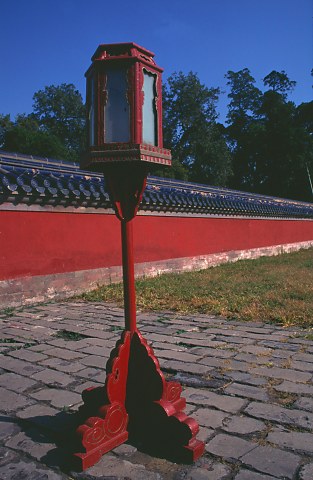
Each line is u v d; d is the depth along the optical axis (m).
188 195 13.73
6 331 6.36
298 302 7.70
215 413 3.42
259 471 2.61
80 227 9.83
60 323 6.85
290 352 4.99
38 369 4.62
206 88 46.38
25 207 8.59
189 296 8.63
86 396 3.15
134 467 2.68
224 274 12.38
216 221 15.63
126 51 2.86
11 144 34.00
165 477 2.58
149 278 11.54
